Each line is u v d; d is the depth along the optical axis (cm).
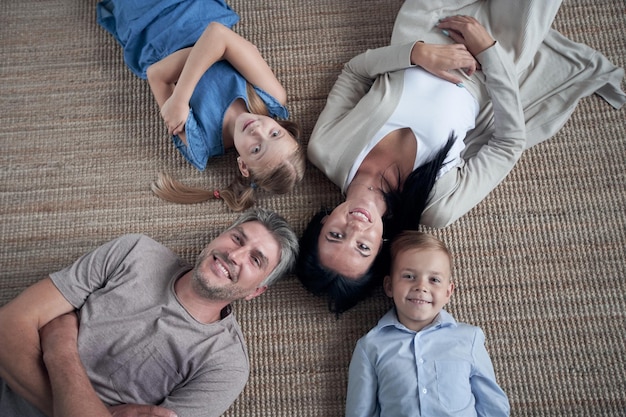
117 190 156
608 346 143
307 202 156
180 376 127
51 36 170
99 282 129
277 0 173
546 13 151
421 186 139
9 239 151
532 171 157
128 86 165
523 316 145
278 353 144
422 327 134
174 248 152
